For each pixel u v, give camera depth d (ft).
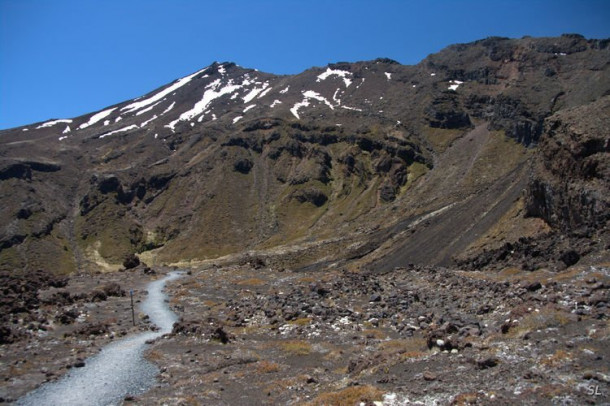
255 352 82.79
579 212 175.42
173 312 124.57
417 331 89.45
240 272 191.31
